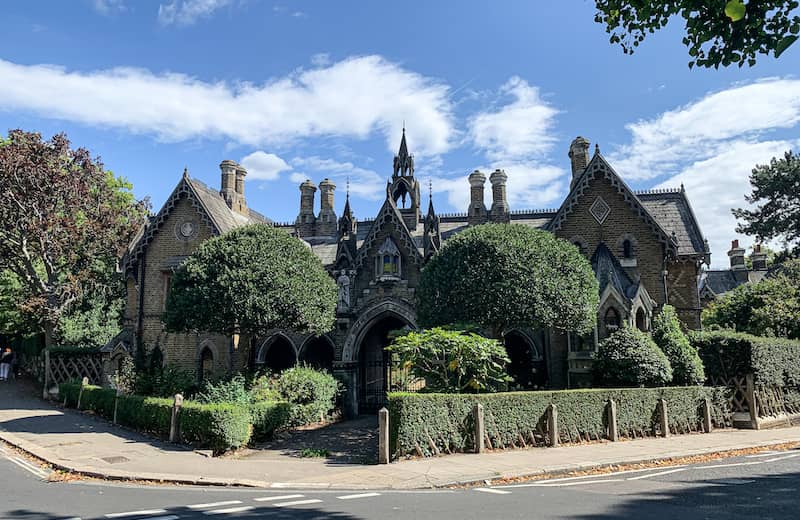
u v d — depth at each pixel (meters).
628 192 25.83
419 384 26.00
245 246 20.81
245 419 16.55
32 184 28.23
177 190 28.64
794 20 6.52
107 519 8.59
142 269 28.55
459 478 11.76
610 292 22.80
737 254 53.16
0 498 10.17
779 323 26.17
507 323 19.73
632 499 9.55
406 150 32.91
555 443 15.98
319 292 21.61
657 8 7.68
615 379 19.58
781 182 38.81
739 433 19.28
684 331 25.00
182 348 27.36
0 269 32.25
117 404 20.38
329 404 23.08
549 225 26.55
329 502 9.76
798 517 8.23
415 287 25.70
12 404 25.92
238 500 10.04
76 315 32.41
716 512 8.54
